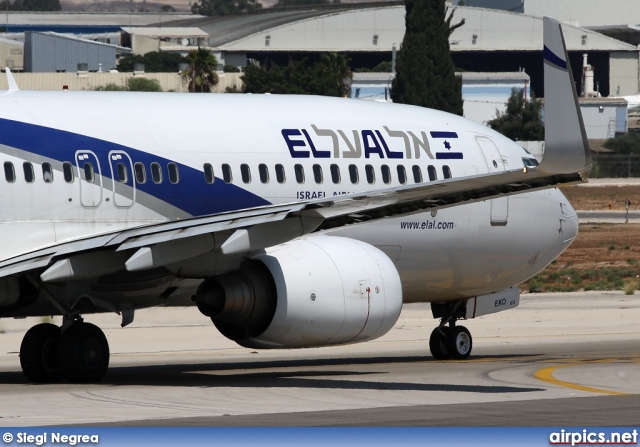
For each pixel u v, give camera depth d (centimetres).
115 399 5394
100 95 6469
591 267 16825
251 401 5347
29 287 6094
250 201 6612
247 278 6069
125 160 6266
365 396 5578
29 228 6012
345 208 5403
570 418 4853
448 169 7438
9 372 7125
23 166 6012
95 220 6178
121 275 6134
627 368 7031
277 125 6844
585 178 5109
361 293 6184
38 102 6216
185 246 5634
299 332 6091
